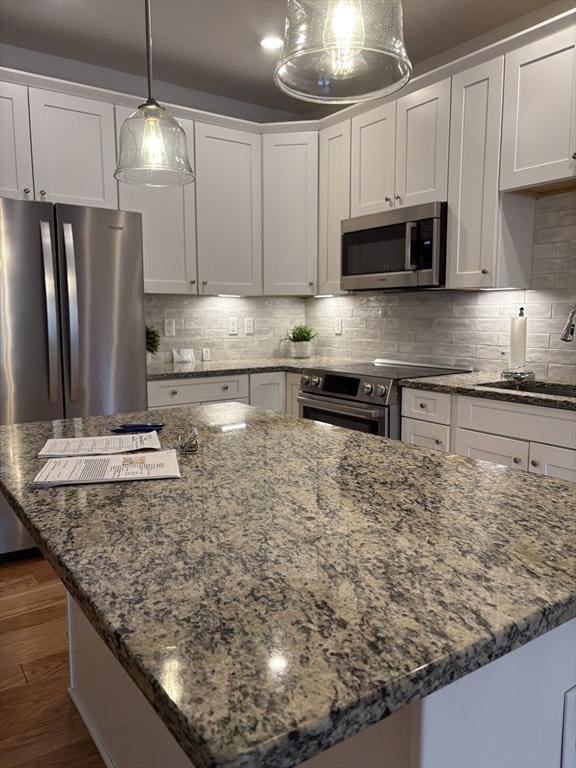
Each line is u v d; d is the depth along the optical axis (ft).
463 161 9.11
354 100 4.96
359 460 4.32
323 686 1.65
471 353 10.44
